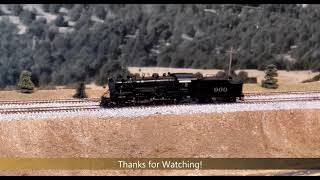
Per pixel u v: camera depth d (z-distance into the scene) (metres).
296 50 177.12
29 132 88.50
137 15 190.12
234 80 108.44
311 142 99.38
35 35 174.00
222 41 180.88
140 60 168.12
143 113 96.00
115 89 99.06
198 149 91.88
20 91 112.81
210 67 167.00
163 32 183.25
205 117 97.69
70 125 90.94
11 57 161.62
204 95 104.88
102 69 157.75
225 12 195.75
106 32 177.25
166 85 101.94
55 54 166.12
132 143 90.62
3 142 86.25
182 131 94.38
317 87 126.00
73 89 119.12
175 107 99.50
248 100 108.88
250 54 173.00
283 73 161.62
